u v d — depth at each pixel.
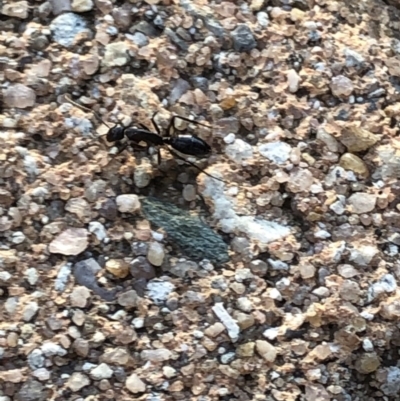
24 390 0.06
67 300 0.06
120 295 0.06
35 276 0.06
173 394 0.06
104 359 0.06
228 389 0.06
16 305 0.06
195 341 0.06
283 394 0.06
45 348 0.06
